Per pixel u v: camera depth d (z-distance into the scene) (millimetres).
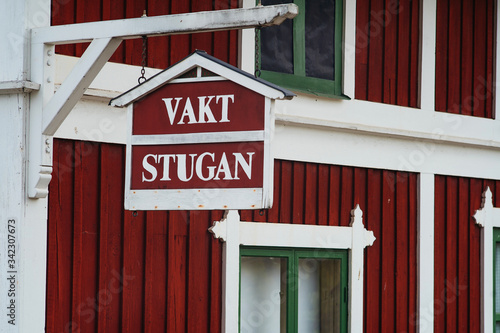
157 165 7016
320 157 11219
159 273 9609
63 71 8828
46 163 7270
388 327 11883
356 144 11641
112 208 9234
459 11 13117
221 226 10156
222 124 6844
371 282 11750
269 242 10633
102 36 6984
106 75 9219
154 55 9672
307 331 11383
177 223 9812
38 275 7402
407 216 12242
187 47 10008
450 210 12750
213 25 6691
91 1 9062
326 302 11539
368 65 11914
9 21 7328
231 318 10188
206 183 6852
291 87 11039
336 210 11414
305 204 11070
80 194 8953
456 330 12688
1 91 7281
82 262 8938
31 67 7266
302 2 11250
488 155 13250
